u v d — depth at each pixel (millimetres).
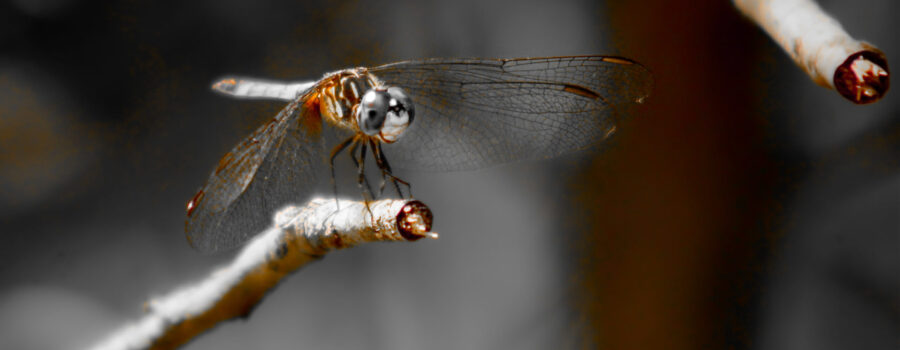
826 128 743
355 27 920
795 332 742
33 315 857
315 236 664
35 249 917
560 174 776
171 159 956
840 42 645
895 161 741
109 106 973
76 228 934
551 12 815
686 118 736
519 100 680
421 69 679
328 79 675
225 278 671
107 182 958
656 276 741
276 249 667
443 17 886
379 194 682
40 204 943
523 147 682
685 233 740
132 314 852
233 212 664
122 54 981
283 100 686
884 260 741
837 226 743
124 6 981
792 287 744
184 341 676
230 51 964
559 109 680
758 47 735
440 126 683
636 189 740
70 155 963
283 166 670
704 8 734
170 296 675
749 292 741
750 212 740
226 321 675
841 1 756
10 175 939
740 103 738
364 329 847
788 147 742
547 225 782
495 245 827
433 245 856
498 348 783
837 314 742
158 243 927
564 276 772
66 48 973
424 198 867
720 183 739
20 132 944
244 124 942
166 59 972
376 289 868
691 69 736
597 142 680
